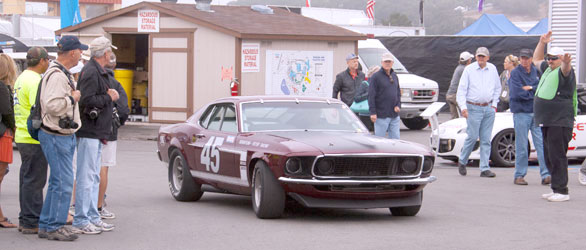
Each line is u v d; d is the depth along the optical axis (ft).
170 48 70.03
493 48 95.20
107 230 27.50
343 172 28.45
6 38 94.02
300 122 32.37
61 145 25.14
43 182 26.94
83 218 26.78
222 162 31.83
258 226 28.43
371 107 43.27
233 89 65.51
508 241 25.57
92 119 26.17
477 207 32.83
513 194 36.52
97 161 26.84
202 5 72.02
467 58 62.95
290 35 67.92
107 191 37.91
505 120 47.85
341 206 28.60
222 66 67.41
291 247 24.71
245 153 30.25
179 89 69.87
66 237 25.66
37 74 26.55
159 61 70.74
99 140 26.53
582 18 70.54
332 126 32.55
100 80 26.03
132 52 78.59
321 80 70.33
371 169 28.68
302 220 29.84
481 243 25.26
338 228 28.04
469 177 42.83
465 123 48.11
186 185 34.47
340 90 50.96
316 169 28.22
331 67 70.69
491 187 38.93
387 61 42.98
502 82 57.82
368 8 133.80
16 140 26.48
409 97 72.54
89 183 26.68
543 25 126.21
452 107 64.28
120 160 50.98
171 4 71.15
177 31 69.46
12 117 27.73
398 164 29.01
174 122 70.44
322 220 29.89
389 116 43.45
